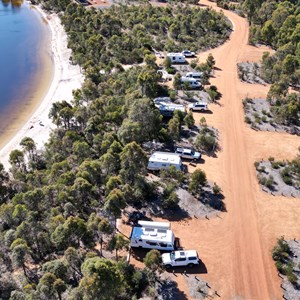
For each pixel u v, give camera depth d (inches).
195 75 4471.0
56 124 3570.4
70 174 2618.1
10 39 6358.3
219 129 3595.0
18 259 1984.5
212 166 3085.6
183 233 2423.7
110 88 4050.2
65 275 1974.7
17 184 2704.2
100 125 3319.4
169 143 3334.2
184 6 7199.8
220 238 2404.0
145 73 3865.7
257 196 2783.0
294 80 4471.0
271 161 3147.1
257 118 3735.2
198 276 2143.2
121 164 2704.2
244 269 2202.3
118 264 2048.5
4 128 3927.2
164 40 5698.8
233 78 4603.8
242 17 6860.2
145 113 3164.4
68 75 4995.1
